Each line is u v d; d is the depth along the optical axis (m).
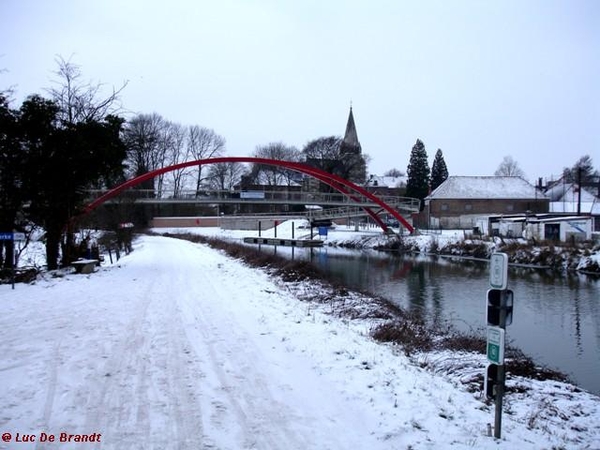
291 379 6.66
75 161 19.55
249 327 9.81
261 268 24.70
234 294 14.45
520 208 69.94
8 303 12.02
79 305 11.80
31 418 5.11
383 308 15.98
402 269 33.28
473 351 10.71
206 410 5.45
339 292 18.02
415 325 13.34
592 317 17.75
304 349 8.27
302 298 16.83
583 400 8.36
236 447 4.60
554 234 41.06
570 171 91.31
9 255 18.80
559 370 11.23
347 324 12.67
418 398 6.31
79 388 6.03
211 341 8.55
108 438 4.70
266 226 76.06
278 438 4.82
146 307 11.71
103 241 35.69
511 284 26.39
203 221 80.19
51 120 19.38
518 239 42.22
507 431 5.68
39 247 30.06
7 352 7.57
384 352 8.88
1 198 18.45
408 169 87.88
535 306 19.98
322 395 6.11
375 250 52.38
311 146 98.25
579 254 33.06
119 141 21.81
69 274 18.59
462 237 47.84
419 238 51.22
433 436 5.13
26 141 18.89
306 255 44.44
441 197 70.06
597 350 13.20
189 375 6.64
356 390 6.36
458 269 33.34
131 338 8.59
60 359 7.22
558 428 6.78
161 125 82.50
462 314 17.55
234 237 67.50
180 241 53.78
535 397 8.13
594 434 6.75
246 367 7.09
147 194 63.69
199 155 90.38
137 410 5.39
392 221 78.25
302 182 100.81
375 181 109.19
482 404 6.79
